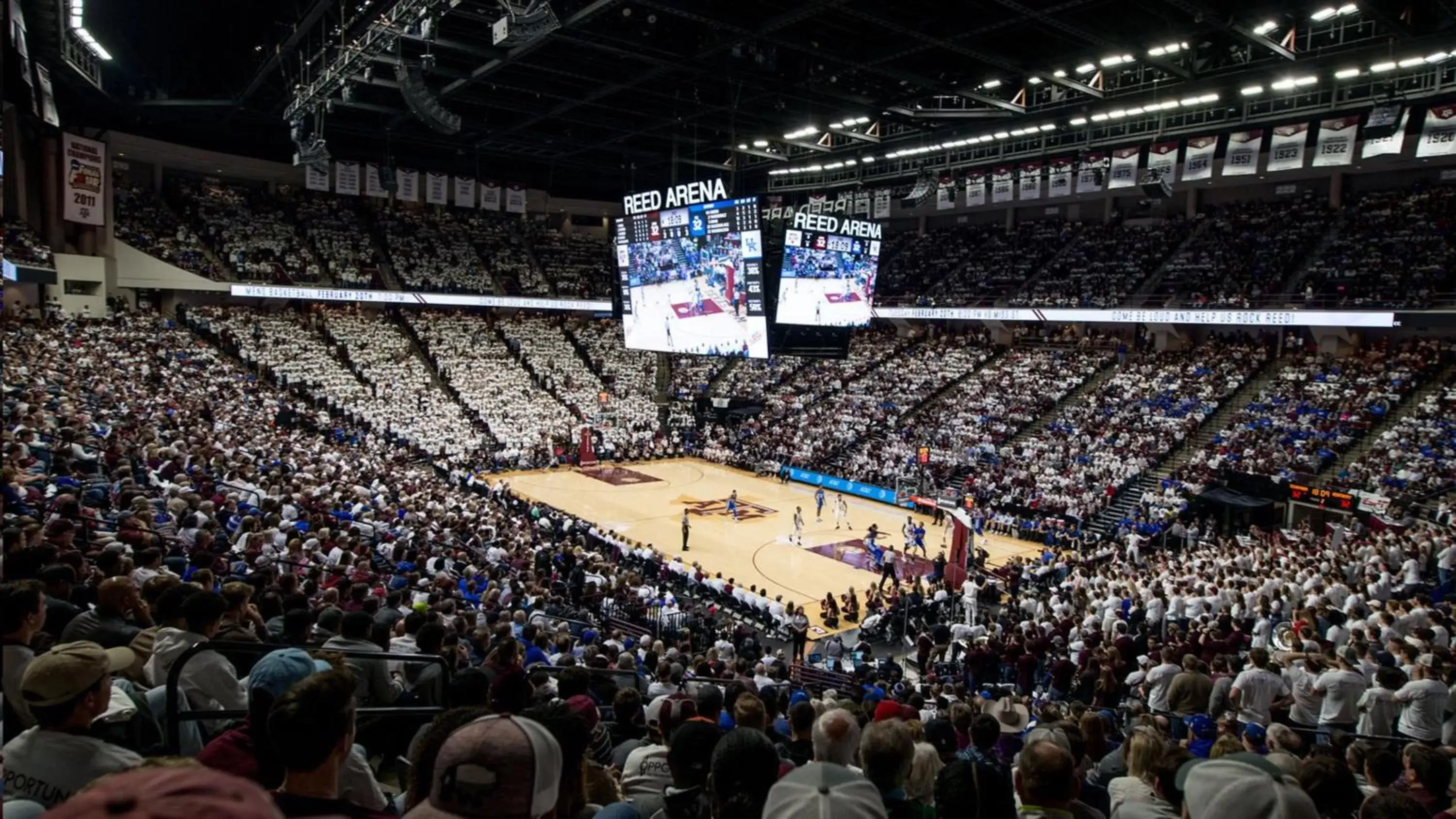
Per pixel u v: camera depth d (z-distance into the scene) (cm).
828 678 1720
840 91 3862
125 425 2242
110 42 3712
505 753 224
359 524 1922
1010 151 4784
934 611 2505
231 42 3884
